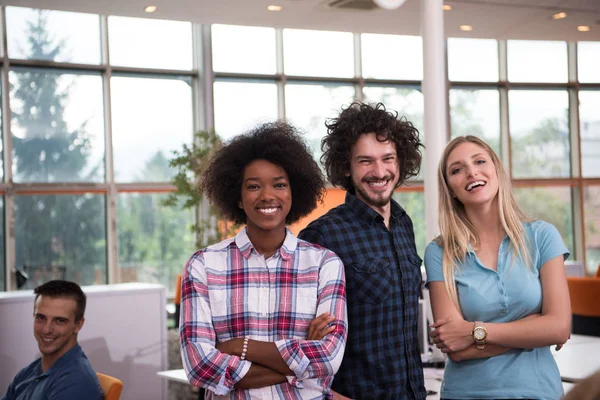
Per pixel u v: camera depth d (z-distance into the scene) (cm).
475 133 1322
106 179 1145
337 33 1255
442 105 616
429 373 473
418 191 1280
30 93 1108
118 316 562
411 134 266
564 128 1362
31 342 526
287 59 1234
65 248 1126
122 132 1155
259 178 228
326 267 227
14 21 1097
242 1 838
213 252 227
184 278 225
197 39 1186
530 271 256
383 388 246
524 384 245
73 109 1130
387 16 912
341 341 218
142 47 1165
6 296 524
